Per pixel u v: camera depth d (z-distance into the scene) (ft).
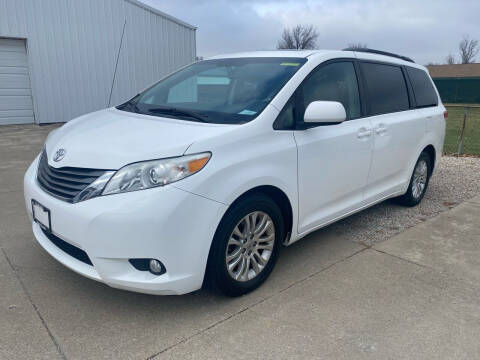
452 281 11.05
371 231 14.39
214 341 8.36
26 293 9.86
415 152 15.78
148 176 8.25
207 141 8.82
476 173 23.53
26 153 26.40
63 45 39.63
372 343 8.43
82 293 9.93
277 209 10.28
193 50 49.19
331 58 12.19
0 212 15.20
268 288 10.45
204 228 8.57
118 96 43.80
